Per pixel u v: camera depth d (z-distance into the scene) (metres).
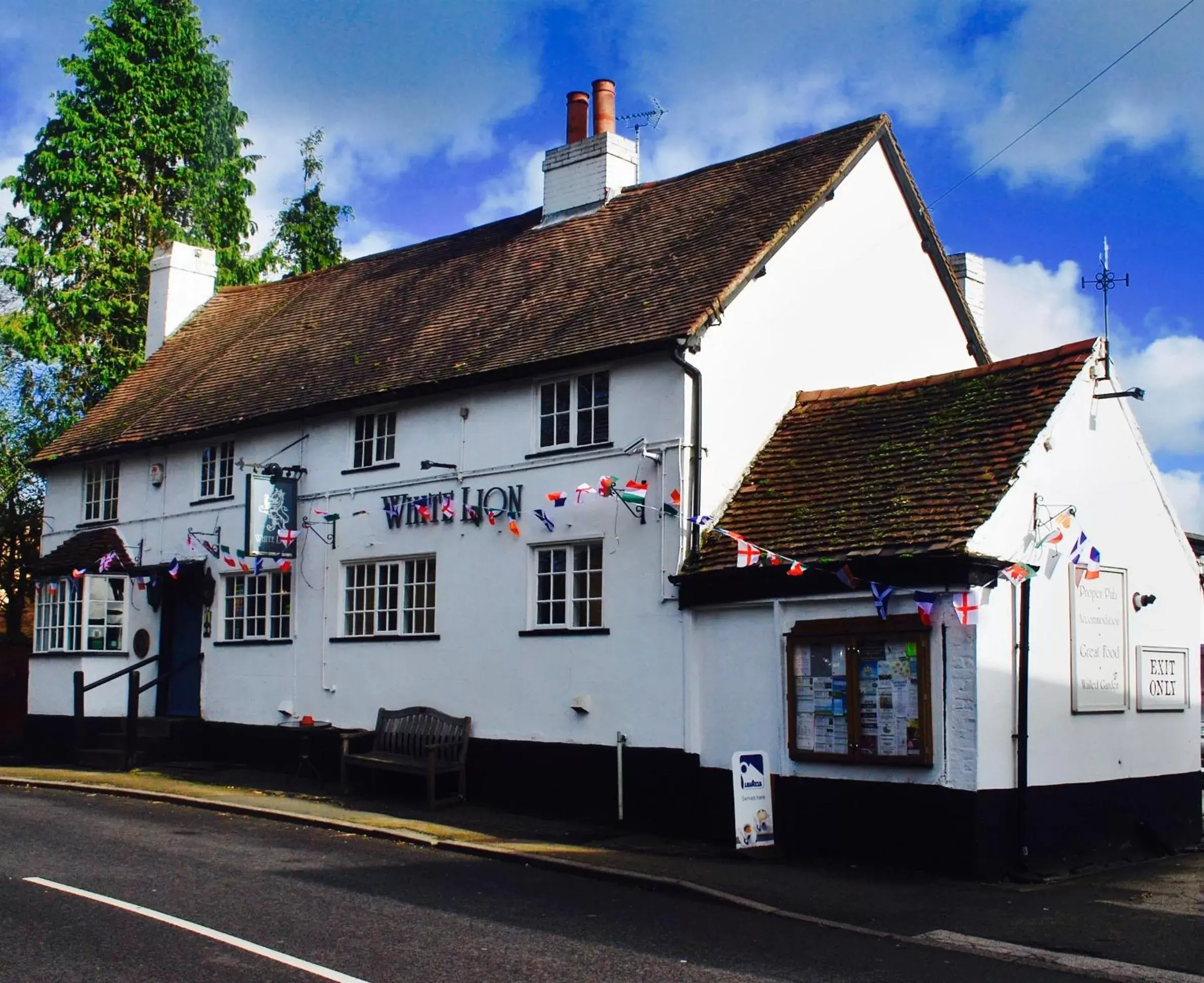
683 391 14.42
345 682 17.94
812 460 14.44
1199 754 14.19
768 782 12.78
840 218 16.70
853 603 12.50
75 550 21.89
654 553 14.44
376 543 17.75
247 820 14.35
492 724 15.91
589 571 15.29
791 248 15.90
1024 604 12.02
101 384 28.50
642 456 14.67
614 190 19.69
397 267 22.34
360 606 18.08
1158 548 13.88
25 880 10.06
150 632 21.12
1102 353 13.38
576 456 15.39
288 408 18.89
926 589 11.85
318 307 22.72
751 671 13.35
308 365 20.23
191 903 9.35
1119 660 13.17
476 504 16.45
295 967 7.55
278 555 18.48
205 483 20.92
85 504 23.05
